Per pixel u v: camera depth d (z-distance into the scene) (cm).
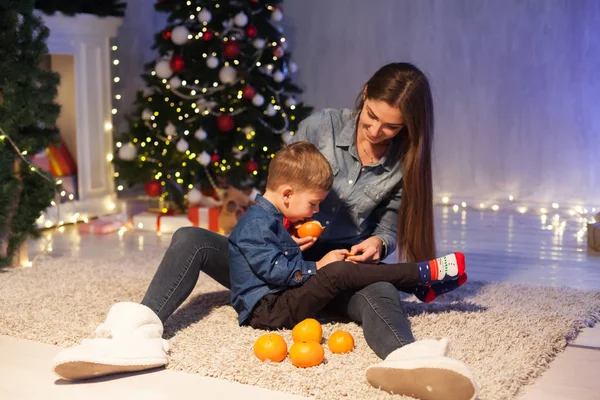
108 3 433
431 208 245
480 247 371
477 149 485
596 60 453
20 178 310
